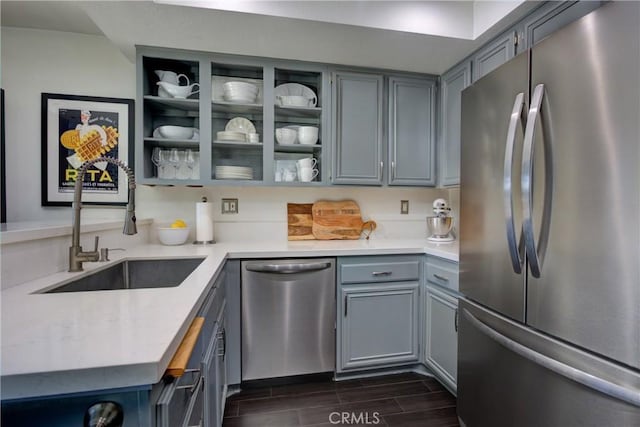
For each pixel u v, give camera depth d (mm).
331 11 1582
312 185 2090
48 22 1937
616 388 797
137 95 1827
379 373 2012
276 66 2002
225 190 2279
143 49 1823
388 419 1587
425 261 1994
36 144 1994
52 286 1000
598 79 840
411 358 1986
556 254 959
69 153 2033
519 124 1091
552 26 1417
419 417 1604
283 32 1678
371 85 2146
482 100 1307
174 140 1908
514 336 1132
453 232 2541
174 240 1976
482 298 1314
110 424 499
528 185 1021
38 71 2002
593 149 853
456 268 1687
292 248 1905
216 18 1544
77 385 481
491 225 1261
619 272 799
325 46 1837
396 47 1846
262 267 1774
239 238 2299
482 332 1295
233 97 1963
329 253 1863
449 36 1728
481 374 1331
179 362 573
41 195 1996
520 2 1467
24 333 603
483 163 1303
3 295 868
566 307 934
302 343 1850
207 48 1858
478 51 1872
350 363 1899
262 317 1800
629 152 773
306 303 1844
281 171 2240
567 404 935
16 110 1967
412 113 2223
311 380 1918
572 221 911
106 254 1431
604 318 834
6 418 489
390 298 1954
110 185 2092
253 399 1741
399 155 2209
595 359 857
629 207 776
